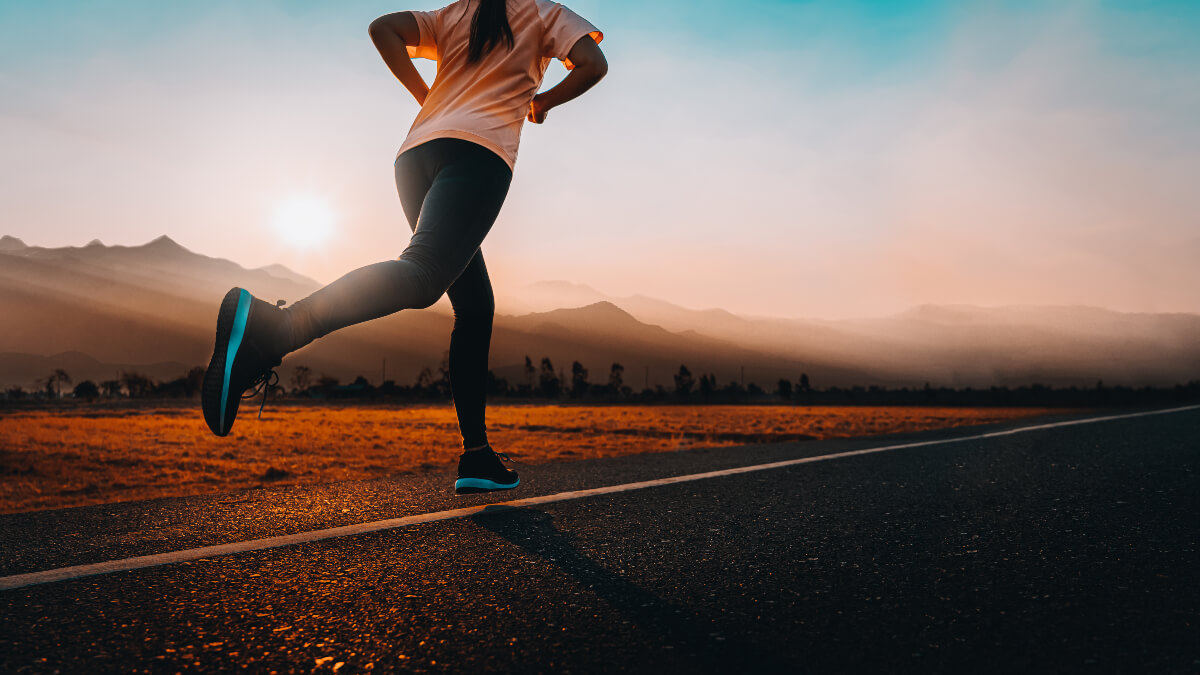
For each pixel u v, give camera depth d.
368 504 2.10
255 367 1.25
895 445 3.88
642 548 1.56
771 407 64.94
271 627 1.06
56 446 15.45
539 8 1.91
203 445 15.91
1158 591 1.19
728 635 1.02
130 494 8.62
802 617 1.10
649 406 69.06
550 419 32.62
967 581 1.28
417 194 1.82
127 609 1.14
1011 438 4.23
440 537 1.66
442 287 1.58
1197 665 0.89
